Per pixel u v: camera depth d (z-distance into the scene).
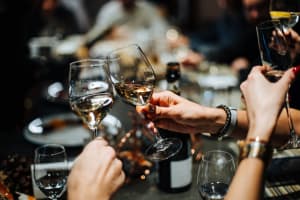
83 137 1.64
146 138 1.49
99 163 0.91
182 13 5.90
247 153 0.86
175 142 1.29
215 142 1.61
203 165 1.08
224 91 2.16
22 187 1.27
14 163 1.28
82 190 0.88
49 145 1.23
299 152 1.39
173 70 1.47
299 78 1.50
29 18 3.17
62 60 2.96
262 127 0.86
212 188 1.07
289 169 1.32
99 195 0.88
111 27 3.67
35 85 2.84
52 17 3.97
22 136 1.82
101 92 1.17
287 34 1.22
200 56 2.93
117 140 1.53
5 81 2.75
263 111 0.88
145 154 1.34
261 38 1.15
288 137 1.24
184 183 1.29
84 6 6.38
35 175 1.17
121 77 1.22
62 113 2.06
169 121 1.26
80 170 0.91
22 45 2.83
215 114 1.23
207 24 5.51
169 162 1.27
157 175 1.32
